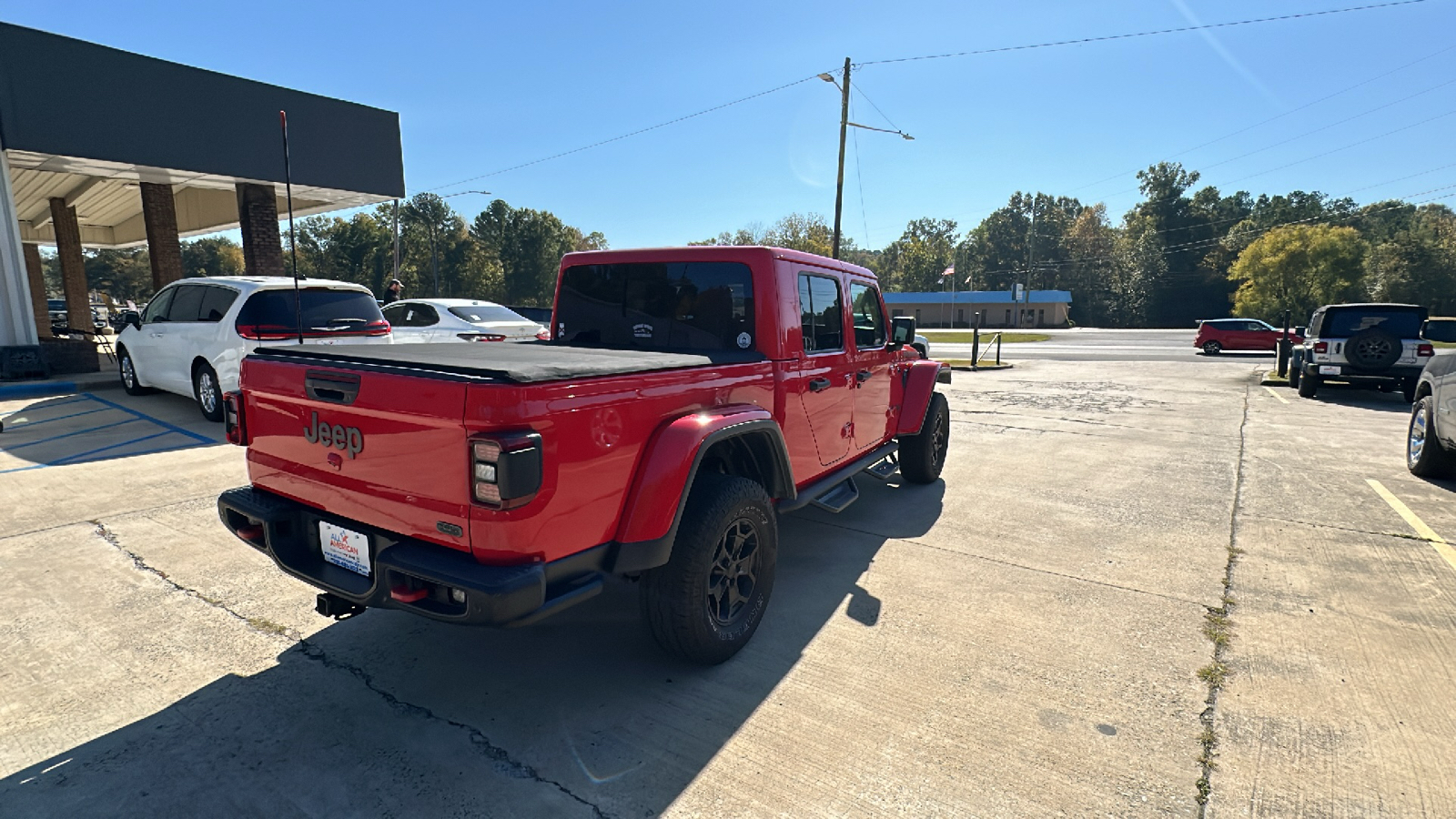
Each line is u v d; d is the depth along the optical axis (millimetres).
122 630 3457
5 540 4613
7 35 10984
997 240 114125
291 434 2939
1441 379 6219
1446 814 2254
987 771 2463
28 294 11859
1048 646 3369
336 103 15047
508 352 3275
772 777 2430
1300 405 12023
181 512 5188
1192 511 5605
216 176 13688
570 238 95375
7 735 2623
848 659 3250
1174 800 2322
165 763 2477
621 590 4070
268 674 3086
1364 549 4715
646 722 2754
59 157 11961
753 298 3756
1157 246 96500
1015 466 7195
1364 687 3012
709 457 3398
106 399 10023
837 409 4477
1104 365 21766
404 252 81438
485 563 2344
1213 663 3207
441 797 2324
